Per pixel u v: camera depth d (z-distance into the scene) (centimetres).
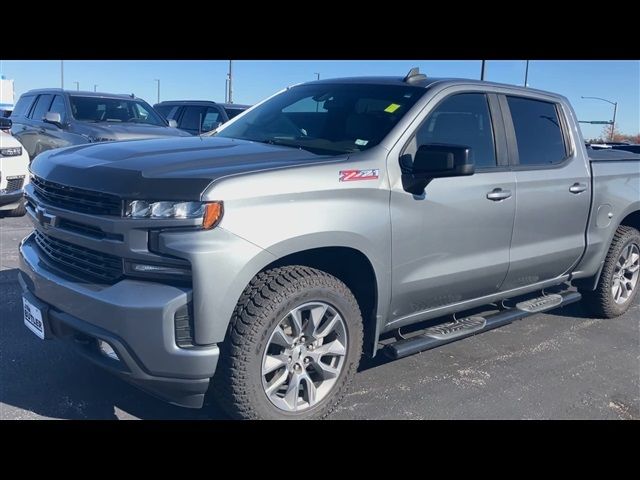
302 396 356
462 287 434
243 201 309
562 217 505
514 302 549
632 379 472
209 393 334
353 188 353
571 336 558
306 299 337
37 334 358
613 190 555
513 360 493
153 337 300
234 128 472
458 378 449
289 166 335
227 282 304
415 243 389
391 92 430
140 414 366
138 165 329
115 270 318
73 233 332
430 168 367
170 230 301
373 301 381
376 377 441
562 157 516
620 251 581
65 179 342
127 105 1203
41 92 1219
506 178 450
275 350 340
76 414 362
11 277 612
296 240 327
